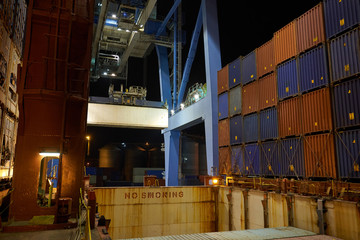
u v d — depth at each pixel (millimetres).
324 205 14109
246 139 25047
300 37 19938
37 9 10836
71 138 10945
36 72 10766
